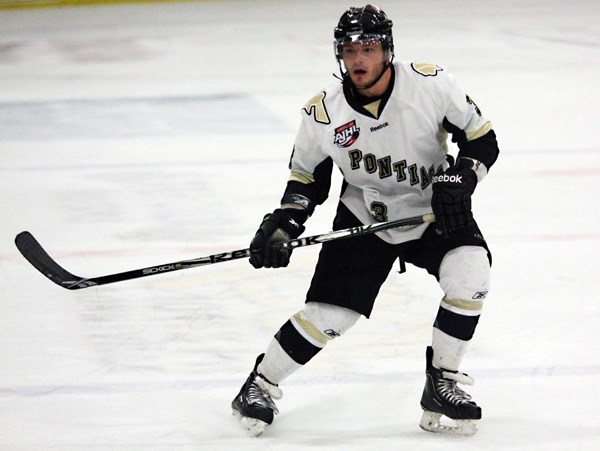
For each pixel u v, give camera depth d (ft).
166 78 106.83
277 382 29.09
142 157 70.74
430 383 28.37
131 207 57.47
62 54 127.24
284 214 28.66
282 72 108.78
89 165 68.59
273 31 148.15
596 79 100.22
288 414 30.58
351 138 27.63
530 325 38.01
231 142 75.10
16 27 159.63
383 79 26.84
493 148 27.86
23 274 45.65
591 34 134.31
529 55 116.47
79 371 34.47
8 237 51.96
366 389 32.40
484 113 84.89
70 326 38.93
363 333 37.42
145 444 28.35
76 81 106.11
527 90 95.04
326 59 117.70
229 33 146.82
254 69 111.55
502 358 34.81
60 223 54.49
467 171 26.96
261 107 89.40
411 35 137.90
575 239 49.75
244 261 46.62
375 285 28.48
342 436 28.66
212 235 51.52
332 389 32.48
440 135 28.60
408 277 43.65
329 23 156.76
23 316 40.14
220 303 41.09
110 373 34.27
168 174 65.51
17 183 63.87
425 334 37.27
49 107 91.56
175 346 36.68
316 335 28.32
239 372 34.22
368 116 27.27
